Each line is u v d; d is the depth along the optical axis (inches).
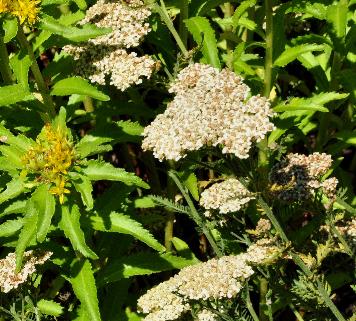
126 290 40.8
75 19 39.9
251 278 37.4
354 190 45.6
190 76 36.8
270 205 35.7
